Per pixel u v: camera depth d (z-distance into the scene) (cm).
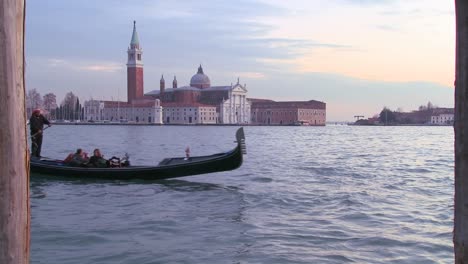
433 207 1229
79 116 17275
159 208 1248
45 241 882
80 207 1259
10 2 244
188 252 815
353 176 2011
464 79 234
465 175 236
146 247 845
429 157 3228
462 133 236
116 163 1858
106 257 784
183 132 10269
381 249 828
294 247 844
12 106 246
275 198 1399
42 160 1883
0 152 245
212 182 1814
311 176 2019
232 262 759
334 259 772
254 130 13200
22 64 253
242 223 1048
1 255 247
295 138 7419
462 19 233
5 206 247
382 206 1249
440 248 831
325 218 1097
